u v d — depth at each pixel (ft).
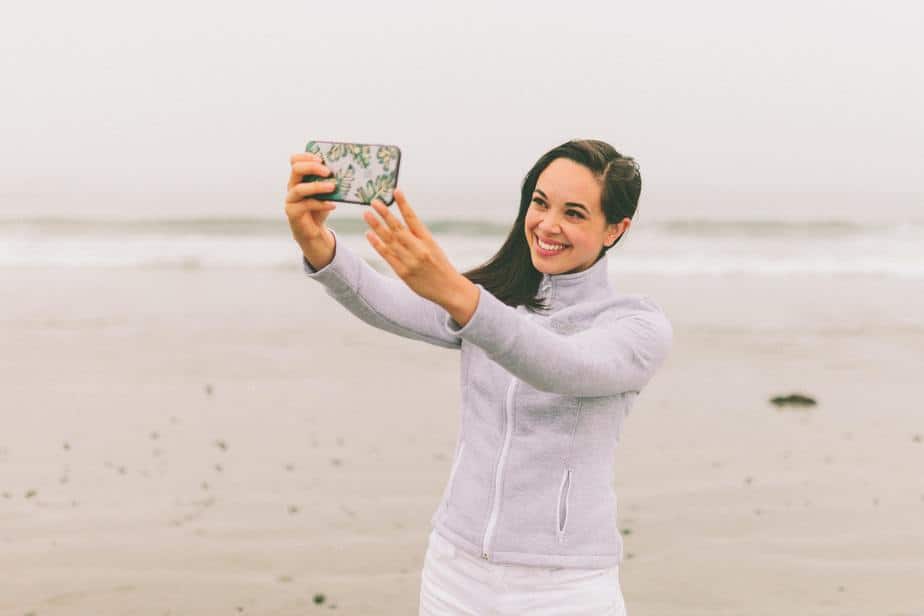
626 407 6.98
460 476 7.06
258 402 24.58
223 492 18.60
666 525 17.37
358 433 22.21
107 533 16.66
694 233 62.75
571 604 6.67
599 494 6.79
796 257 55.06
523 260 7.36
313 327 33.68
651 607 14.39
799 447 21.75
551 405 6.66
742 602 14.52
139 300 38.52
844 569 15.71
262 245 57.88
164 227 64.34
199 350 30.09
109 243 58.03
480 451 6.95
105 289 41.29
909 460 20.97
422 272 5.28
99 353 29.48
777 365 29.22
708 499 18.62
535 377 5.77
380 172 6.15
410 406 24.45
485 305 5.44
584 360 5.94
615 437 6.98
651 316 6.77
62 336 31.73
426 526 17.20
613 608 6.84
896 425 23.45
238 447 21.15
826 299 41.22
